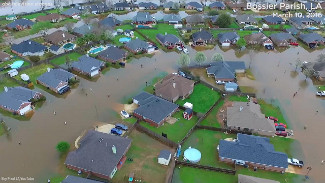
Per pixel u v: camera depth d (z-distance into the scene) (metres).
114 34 143.38
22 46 124.44
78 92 100.81
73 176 65.06
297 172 70.69
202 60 116.12
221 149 73.19
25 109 90.31
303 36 145.25
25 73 110.44
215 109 92.75
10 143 77.88
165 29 156.00
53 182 66.69
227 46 140.88
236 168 71.25
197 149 76.69
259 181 63.78
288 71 118.00
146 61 123.44
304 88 106.06
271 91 103.38
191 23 163.12
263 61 126.19
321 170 71.56
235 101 97.06
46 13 177.25
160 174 69.38
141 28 155.12
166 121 86.56
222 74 108.12
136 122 84.25
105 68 116.62
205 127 83.44
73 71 113.44
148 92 101.31
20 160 72.62
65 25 151.50
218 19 160.75
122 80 108.75
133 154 74.62
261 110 92.25
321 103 97.56
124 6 187.25
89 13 178.25
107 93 100.44
